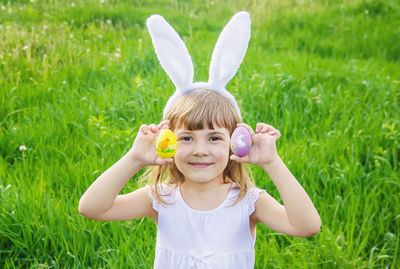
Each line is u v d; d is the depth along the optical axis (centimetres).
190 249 177
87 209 168
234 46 181
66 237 262
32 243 261
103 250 254
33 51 508
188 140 172
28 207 274
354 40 664
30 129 370
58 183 311
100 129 367
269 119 415
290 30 702
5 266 248
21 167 326
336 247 265
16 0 716
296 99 442
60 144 353
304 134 388
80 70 478
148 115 395
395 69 579
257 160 169
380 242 285
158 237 186
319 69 518
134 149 167
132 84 447
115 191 168
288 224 172
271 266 259
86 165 321
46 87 440
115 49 561
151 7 790
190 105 172
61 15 671
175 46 181
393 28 697
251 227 190
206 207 180
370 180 335
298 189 166
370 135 382
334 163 341
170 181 194
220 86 185
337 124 403
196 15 775
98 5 738
